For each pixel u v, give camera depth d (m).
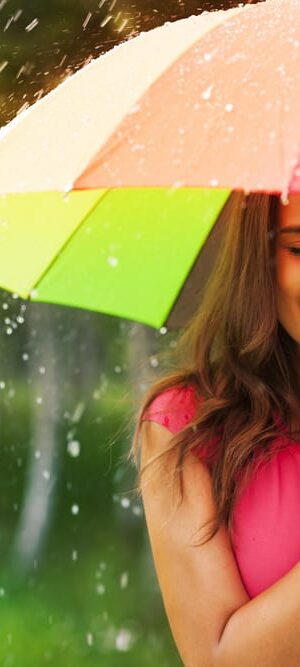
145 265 3.33
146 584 12.90
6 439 18.62
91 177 2.44
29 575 13.93
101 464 16.41
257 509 2.90
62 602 12.74
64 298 3.36
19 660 11.18
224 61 2.66
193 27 2.84
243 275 3.01
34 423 16.44
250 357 3.01
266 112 2.49
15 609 12.59
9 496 17.30
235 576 2.84
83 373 16.42
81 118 2.71
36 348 16.08
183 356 3.10
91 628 11.84
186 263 3.33
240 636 2.73
